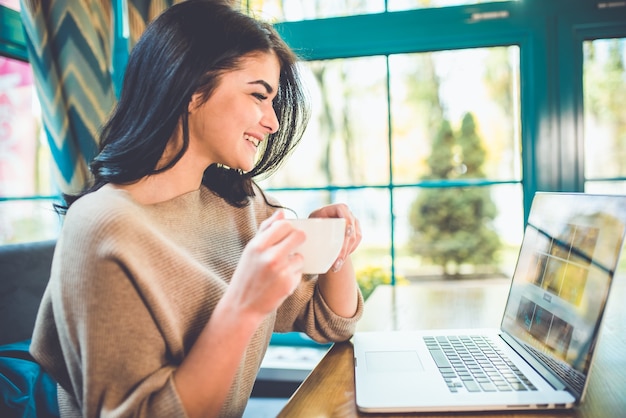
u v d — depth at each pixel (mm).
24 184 1559
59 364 676
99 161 751
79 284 582
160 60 715
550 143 1533
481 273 2367
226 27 720
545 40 1515
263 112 784
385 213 1747
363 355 758
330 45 1640
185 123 724
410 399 580
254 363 777
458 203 2363
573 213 693
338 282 886
